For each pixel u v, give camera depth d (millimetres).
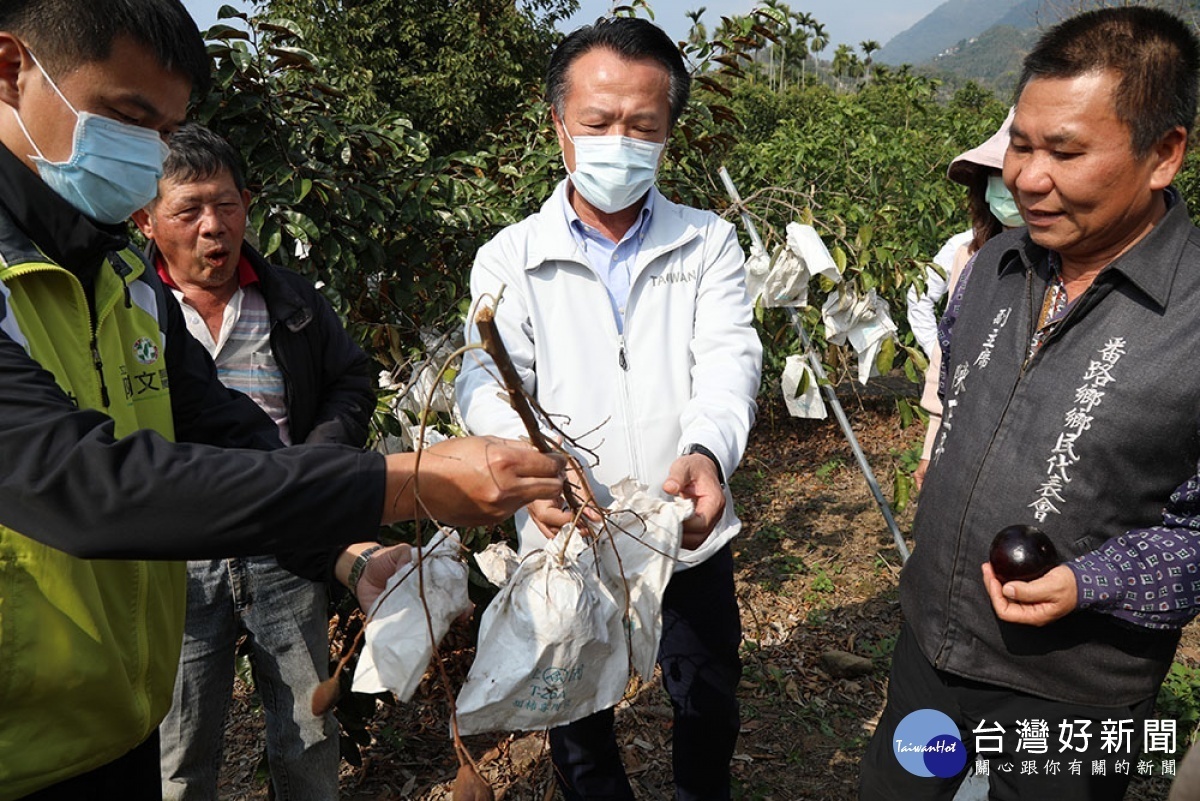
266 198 2996
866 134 7316
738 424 1979
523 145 4891
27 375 1080
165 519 1021
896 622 4262
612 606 1540
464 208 3680
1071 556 1651
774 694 3631
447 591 1481
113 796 1552
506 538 3340
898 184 7184
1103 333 1608
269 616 2391
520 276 2152
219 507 1025
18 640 1223
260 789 3094
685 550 1955
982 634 1773
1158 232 1576
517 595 1480
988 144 2721
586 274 2143
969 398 1825
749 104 19016
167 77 1297
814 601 4480
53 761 1313
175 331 1708
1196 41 1484
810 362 3535
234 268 2385
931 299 3574
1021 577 1573
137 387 1537
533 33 18344
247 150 3047
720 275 2240
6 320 1174
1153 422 1553
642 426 2148
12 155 1275
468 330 2199
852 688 3688
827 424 7465
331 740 2508
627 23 2068
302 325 2389
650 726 3332
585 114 2049
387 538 3119
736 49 4277
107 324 1457
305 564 1759
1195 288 1538
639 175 2074
